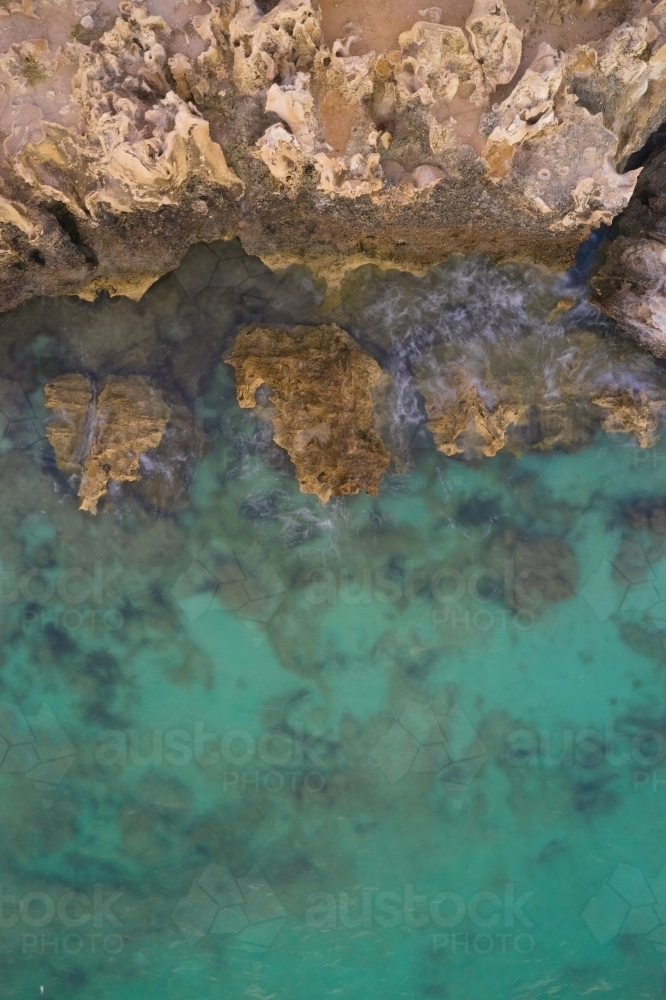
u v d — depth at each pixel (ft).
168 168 31.35
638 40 30.09
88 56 30.09
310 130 30.94
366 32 30.50
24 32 30.63
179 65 30.40
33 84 30.81
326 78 30.60
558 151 31.94
